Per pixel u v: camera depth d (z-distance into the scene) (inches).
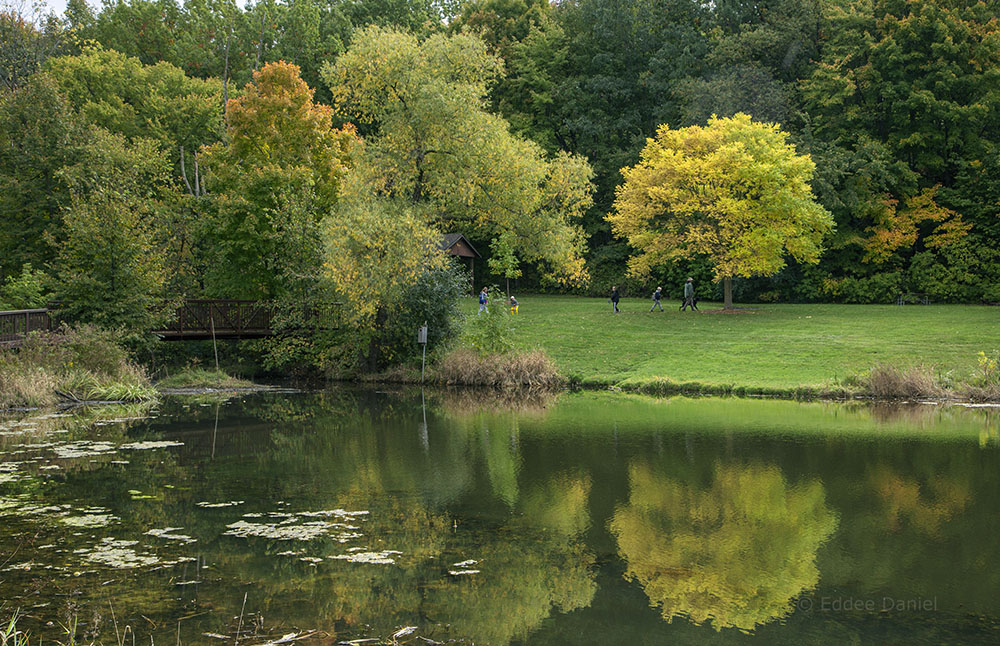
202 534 349.4
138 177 1353.3
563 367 1018.7
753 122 1798.7
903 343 1018.1
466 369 993.5
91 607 264.1
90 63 1700.3
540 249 1144.2
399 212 1016.9
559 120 2301.9
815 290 1775.3
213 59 2155.5
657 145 1519.4
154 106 1711.4
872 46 1769.2
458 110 1032.2
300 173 1223.5
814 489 438.6
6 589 280.4
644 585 292.7
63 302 953.5
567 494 430.0
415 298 1052.5
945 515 384.5
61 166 1201.4
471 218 1244.5
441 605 269.6
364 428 663.1
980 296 1643.7
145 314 968.3
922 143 1742.1
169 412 762.2
